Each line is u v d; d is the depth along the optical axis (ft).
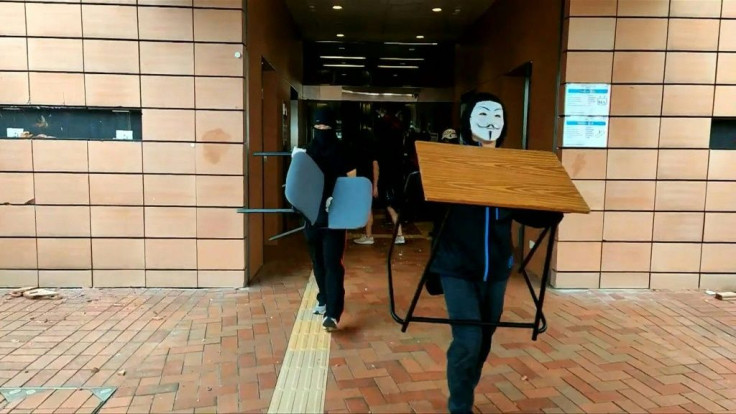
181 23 15.28
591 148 15.87
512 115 21.84
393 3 23.65
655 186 16.05
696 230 16.21
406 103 34.86
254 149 17.21
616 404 9.32
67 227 15.70
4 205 15.52
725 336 12.57
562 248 16.19
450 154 7.63
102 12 15.16
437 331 12.71
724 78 15.78
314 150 12.08
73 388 9.63
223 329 12.70
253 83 16.94
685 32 15.62
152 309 14.10
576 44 15.55
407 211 7.97
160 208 15.75
